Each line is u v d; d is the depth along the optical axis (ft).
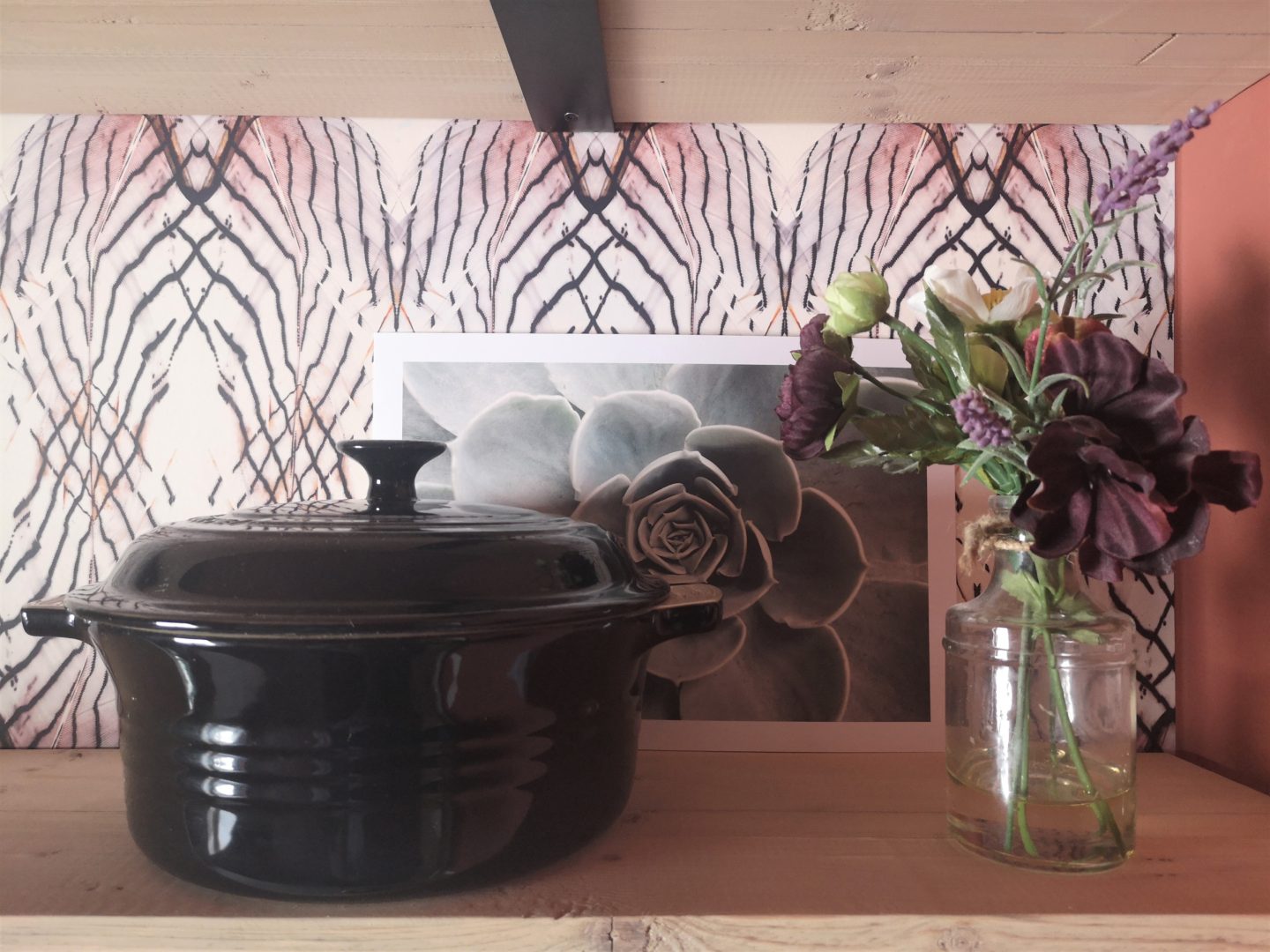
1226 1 1.84
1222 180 2.31
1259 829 1.96
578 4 1.84
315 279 2.53
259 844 1.52
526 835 1.61
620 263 2.53
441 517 1.76
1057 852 1.73
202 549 1.59
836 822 2.00
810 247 2.54
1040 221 2.53
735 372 2.52
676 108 2.43
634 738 1.87
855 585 2.51
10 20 1.95
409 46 2.08
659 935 1.54
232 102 2.42
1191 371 2.45
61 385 2.52
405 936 1.52
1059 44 2.04
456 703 1.52
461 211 2.53
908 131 2.54
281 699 1.48
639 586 1.76
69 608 1.59
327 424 2.53
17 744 2.53
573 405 2.52
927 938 1.55
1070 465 1.48
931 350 1.79
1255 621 2.21
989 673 1.80
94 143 2.52
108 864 1.75
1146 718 2.56
